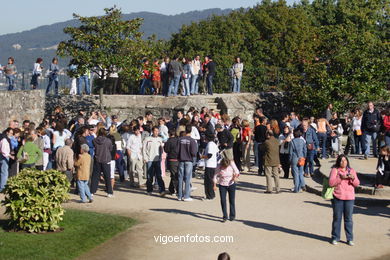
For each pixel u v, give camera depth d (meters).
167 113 28.05
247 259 11.55
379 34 54.44
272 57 51.31
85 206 16.09
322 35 30.56
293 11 54.19
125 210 15.69
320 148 23.66
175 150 17.12
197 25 54.69
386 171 16.97
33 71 28.78
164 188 17.70
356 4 57.59
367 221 14.74
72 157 16.91
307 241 12.86
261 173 21.20
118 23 27.22
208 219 14.73
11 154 17.66
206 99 29.25
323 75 29.09
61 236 12.87
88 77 30.28
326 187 12.73
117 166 19.86
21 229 13.19
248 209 15.84
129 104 29.05
